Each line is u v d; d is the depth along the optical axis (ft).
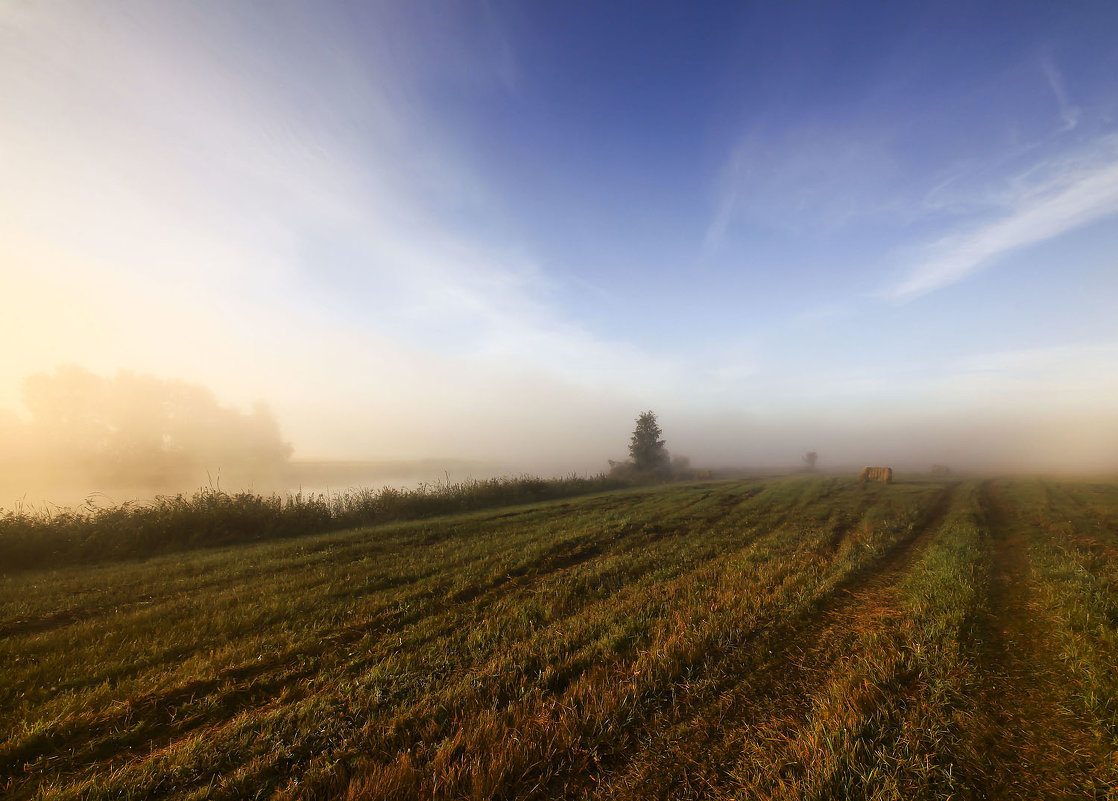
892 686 14.11
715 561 31.71
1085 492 72.84
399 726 12.80
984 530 42.19
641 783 10.52
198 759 11.48
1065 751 11.12
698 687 14.53
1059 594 21.89
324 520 55.47
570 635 18.66
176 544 43.62
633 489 93.61
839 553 33.12
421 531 45.80
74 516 44.39
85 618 23.12
